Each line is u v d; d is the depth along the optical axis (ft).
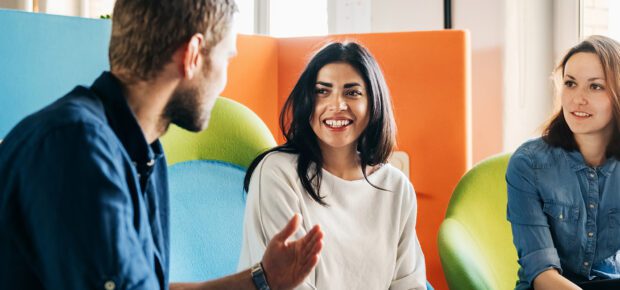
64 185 3.52
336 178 6.37
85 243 3.51
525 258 6.90
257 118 7.47
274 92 9.32
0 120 6.51
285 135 6.54
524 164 7.11
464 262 6.73
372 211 6.45
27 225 3.60
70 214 3.51
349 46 6.43
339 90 6.32
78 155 3.56
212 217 7.04
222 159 7.22
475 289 6.59
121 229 3.59
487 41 10.10
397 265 6.52
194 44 4.05
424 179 8.92
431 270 8.95
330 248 6.15
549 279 6.67
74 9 11.79
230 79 8.77
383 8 11.30
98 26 7.13
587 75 6.73
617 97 6.70
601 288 6.52
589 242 6.97
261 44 9.11
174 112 4.21
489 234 7.59
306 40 9.16
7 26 6.51
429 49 8.84
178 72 4.08
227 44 4.24
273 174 6.24
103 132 3.69
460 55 8.77
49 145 3.55
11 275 3.63
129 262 3.61
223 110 7.27
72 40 6.95
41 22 6.73
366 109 6.40
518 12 9.81
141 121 4.17
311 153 6.38
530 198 7.04
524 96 9.88
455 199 7.68
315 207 6.27
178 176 6.91
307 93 6.39
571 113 6.81
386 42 8.95
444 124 8.82
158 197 4.58
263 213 6.16
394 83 8.95
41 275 3.61
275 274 4.68
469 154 8.88
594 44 6.77
